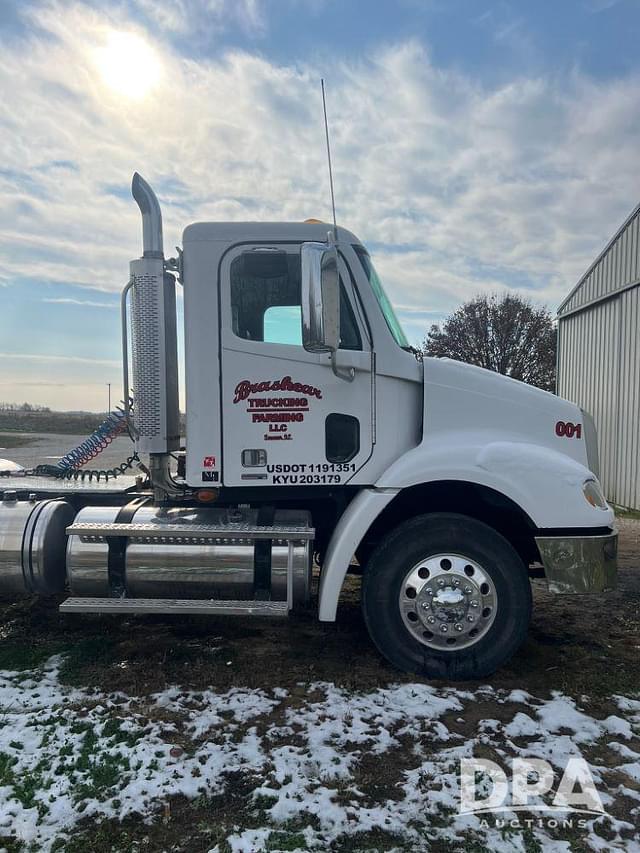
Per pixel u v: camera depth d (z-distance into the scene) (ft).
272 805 8.14
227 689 11.28
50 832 7.63
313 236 12.48
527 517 12.00
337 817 7.90
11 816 7.87
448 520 11.78
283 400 12.46
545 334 97.14
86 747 9.31
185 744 9.48
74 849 7.36
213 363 12.44
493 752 9.39
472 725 10.17
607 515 12.06
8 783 8.49
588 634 14.46
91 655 12.64
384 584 11.82
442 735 9.77
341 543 11.83
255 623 14.84
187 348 12.46
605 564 11.92
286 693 11.12
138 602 12.23
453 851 7.41
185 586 12.40
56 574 13.50
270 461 12.54
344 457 12.59
